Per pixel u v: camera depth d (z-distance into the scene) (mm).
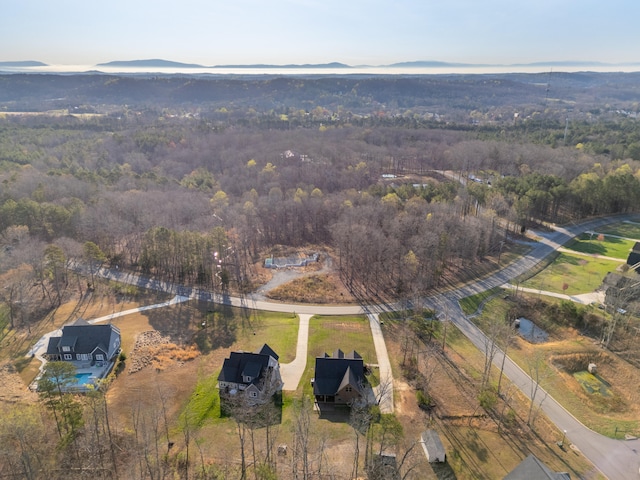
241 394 65812
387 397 65500
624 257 114188
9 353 75812
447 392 66750
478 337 82125
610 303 86062
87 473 50500
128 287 100625
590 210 146750
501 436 58125
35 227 113062
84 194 139375
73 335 74500
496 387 67500
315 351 77500
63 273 100750
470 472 52188
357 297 97875
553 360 74500
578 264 110562
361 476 50938
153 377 70625
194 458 54344
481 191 142000
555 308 89375
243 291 100938
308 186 159875
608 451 55875
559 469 52594
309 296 98000
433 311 90250
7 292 90688
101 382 66688
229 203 147750
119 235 117312
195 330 84875
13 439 52344
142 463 52438
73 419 54594
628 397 66938
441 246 105812
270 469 49500
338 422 60844
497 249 119375
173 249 107812
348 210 125312
